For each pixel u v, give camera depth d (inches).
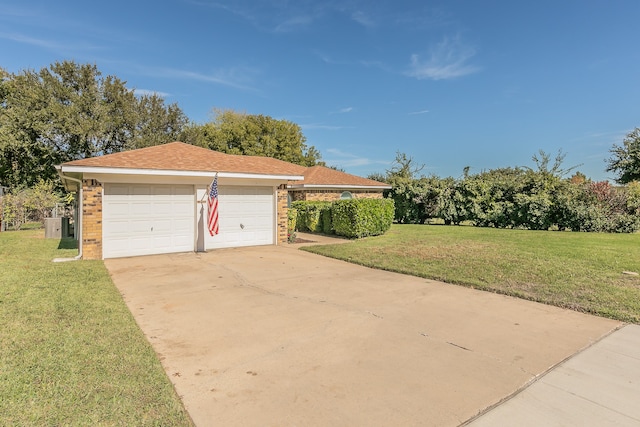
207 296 240.5
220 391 120.1
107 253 382.6
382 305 221.1
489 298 236.8
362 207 553.6
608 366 140.5
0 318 182.5
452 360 145.4
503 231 651.5
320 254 415.8
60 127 1083.3
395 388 123.0
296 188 778.8
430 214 855.7
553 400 115.8
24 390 114.7
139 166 382.0
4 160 1011.9
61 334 163.6
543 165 1031.6
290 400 115.0
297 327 182.5
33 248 448.1
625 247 435.2
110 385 120.2
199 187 434.0
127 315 194.4
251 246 477.1
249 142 1513.3
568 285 258.7
